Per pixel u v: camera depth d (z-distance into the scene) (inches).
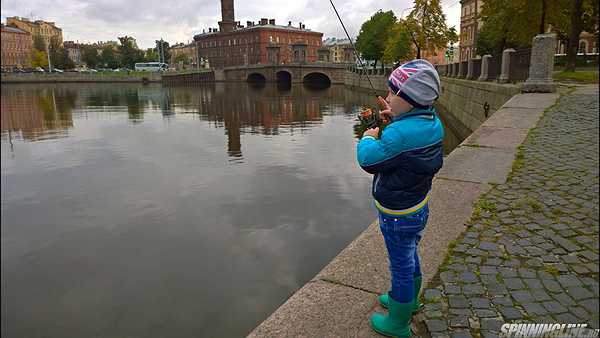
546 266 126.0
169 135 1000.9
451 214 171.5
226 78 4717.0
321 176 575.8
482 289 115.5
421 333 99.5
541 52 520.1
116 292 280.2
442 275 123.9
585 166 229.9
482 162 250.5
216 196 496.1
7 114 1499.8
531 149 275.6
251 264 317.4
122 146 863.1
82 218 430.3
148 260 329.7
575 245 138.9
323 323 104.9
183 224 408.5
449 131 960.9
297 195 488.7
